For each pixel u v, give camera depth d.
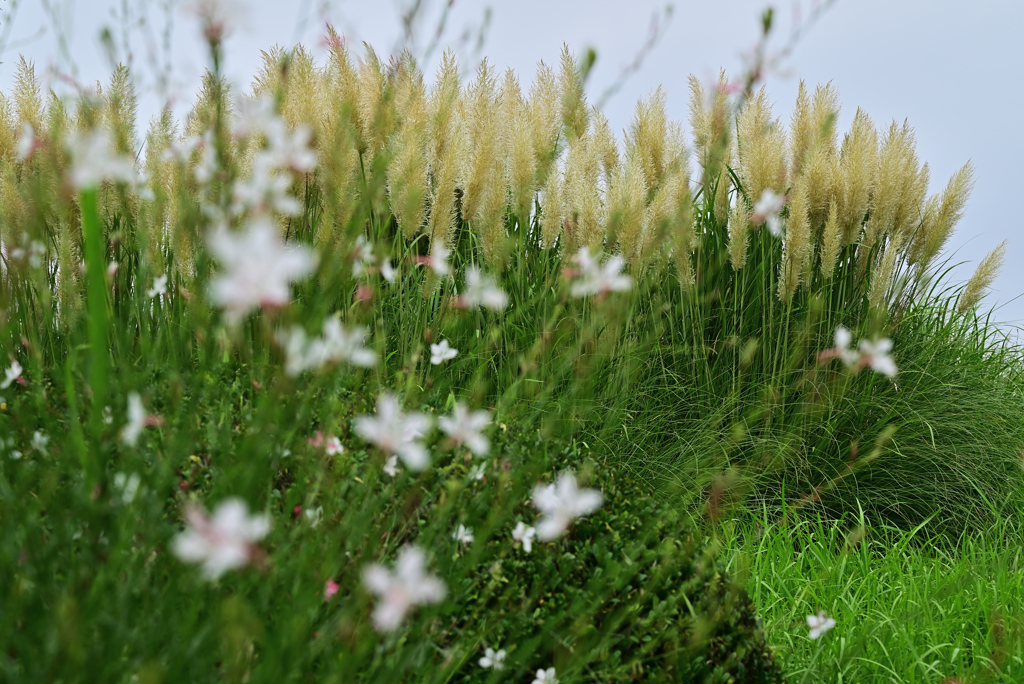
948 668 2.53
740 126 4.27
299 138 0.95
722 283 4.53
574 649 1.69
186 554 0.74
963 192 4.53
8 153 3.35
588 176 4.29
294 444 1.58
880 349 1.78
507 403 2.53
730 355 4.29
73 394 1.33
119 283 3.04
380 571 0.87
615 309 2.61
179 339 2.34
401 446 1.02
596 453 3.33
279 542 1.38
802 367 4.21
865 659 2.48
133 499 1.19
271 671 1.08
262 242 0.68
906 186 4.58
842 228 4.57
